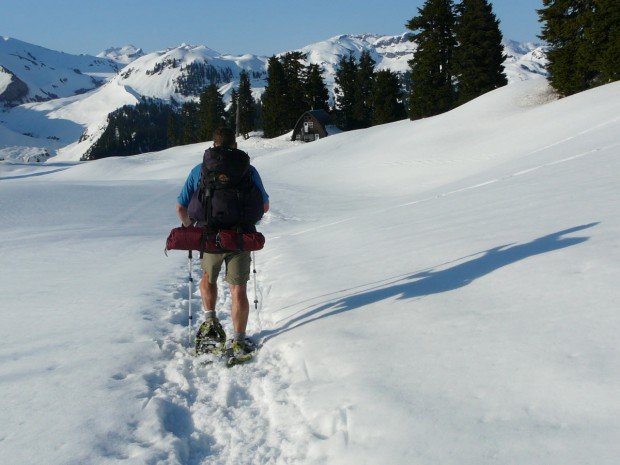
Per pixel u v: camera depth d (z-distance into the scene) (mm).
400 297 5176
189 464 3172
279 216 21656
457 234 7656
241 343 4648
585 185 9148
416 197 19688
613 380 2871
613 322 3510
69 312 6262
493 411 2863
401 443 2762
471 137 39250
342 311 5184
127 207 23531
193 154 85688
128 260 10461
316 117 81250
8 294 7457
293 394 3711
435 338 3951
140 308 6348
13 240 14086
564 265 4805
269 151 77375
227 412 3752
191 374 4461
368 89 99375
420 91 68625
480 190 13125
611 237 5309
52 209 22078
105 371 4348
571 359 3184
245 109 104500
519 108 44281
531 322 3826
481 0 62812
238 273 4691
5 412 3646
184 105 143750
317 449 2971
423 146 40781
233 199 4582
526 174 13875
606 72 40688
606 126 19781
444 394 3139
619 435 2438
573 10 43812
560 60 43812
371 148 47000
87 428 3387
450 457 2566
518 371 3203
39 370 4410
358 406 3213
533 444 2523
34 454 3107
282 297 6523
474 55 64125
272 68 94875
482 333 3836
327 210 23422
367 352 3979
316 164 46781
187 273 8969
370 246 8562
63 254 11359
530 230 6629
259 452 3170
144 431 3389
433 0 65375
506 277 4930
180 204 4863
